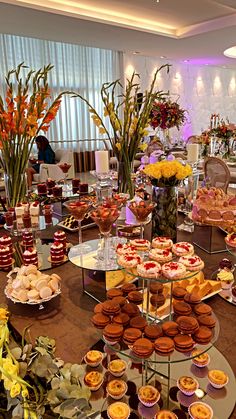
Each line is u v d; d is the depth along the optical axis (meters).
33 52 7.56
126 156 2.47
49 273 1.88
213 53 8.95
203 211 2.10
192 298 1.31
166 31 7.18
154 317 1.29
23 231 2.33
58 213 3.01
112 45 7.84
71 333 1.39
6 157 2.45
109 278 1.66
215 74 11.99
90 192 3.33
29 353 0.99
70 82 8.35
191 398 1.12
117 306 1.26
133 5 5.77
